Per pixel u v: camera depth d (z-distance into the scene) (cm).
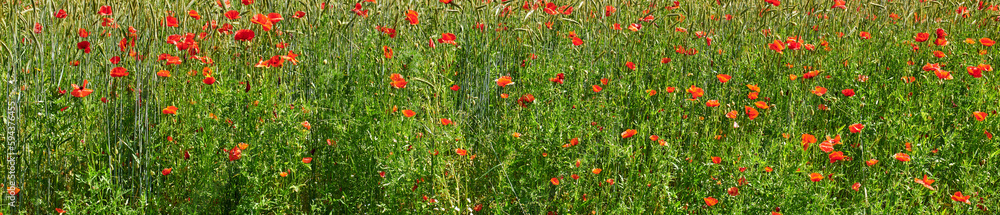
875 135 331
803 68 402
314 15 374
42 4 298
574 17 445
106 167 259
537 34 405
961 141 316
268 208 240
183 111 268
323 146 282
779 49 380
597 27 438
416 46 334
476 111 349
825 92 343
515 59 398
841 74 413
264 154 246
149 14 291
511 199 272
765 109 350
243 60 336
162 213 256
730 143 309
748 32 462
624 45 420
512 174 285
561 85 347
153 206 251
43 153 263
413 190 246
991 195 286
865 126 331
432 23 402
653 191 255
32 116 251
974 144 329
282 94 289
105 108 264
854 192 276
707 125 314
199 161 243
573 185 252
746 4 487
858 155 325
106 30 292
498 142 308
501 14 393
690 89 323
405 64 309
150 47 273
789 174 251
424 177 247
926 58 454
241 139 257
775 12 482
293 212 261
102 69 284
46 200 256
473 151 318
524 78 349
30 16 294
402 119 262
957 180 300
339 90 298
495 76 351
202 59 294
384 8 395
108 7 300
